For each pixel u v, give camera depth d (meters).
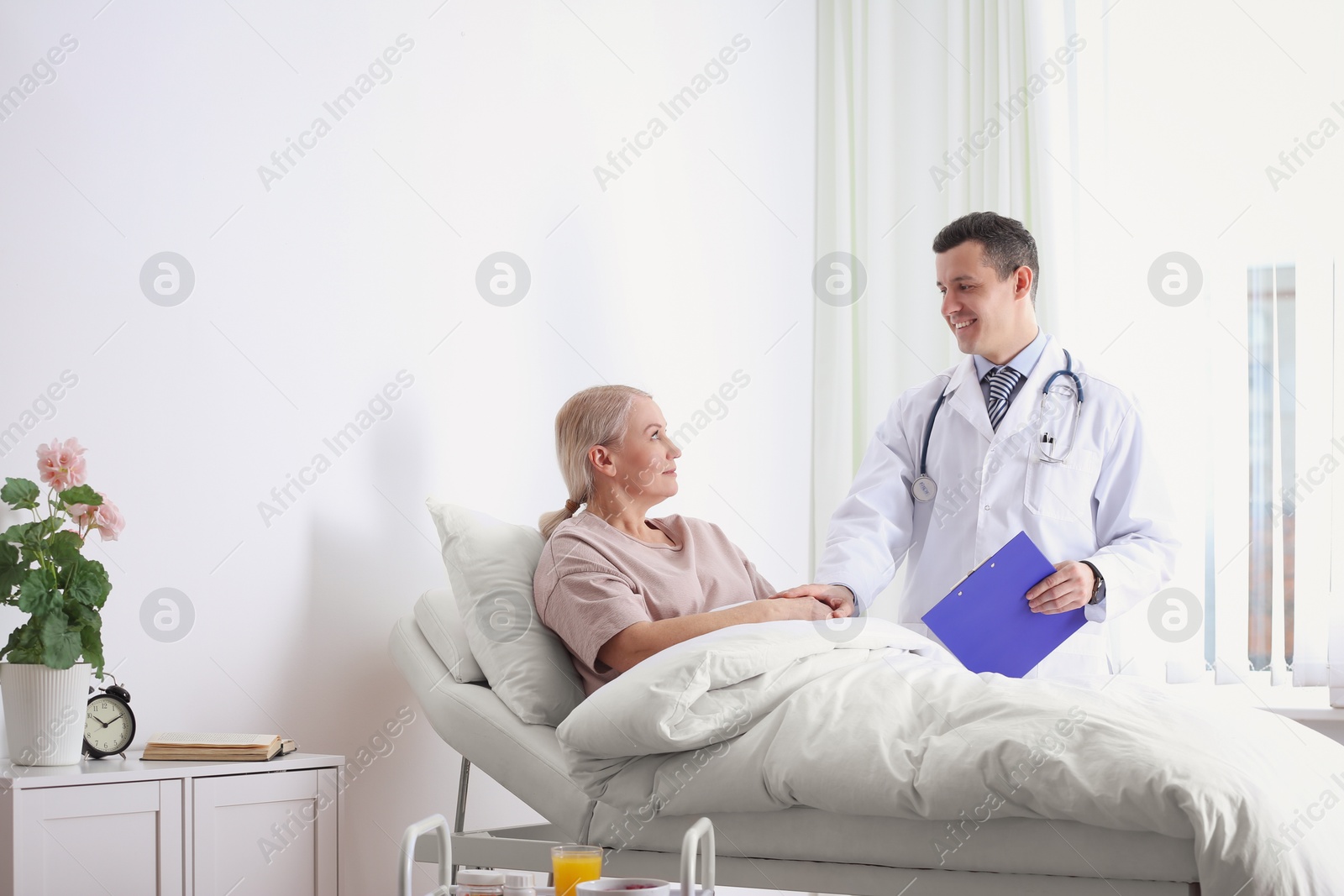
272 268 2.04
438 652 1.99
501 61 2.50
